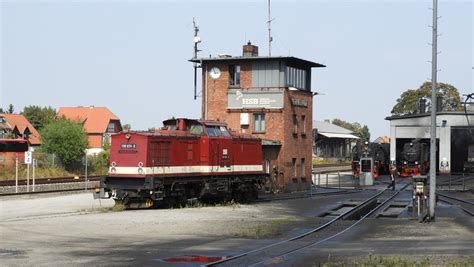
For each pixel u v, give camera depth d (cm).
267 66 4475
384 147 7812
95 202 3159
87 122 11444
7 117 10150
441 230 2136
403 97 11156
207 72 4625
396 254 1513
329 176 6938
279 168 4434
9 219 2286
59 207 2848
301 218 2580
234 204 3244
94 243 1689
